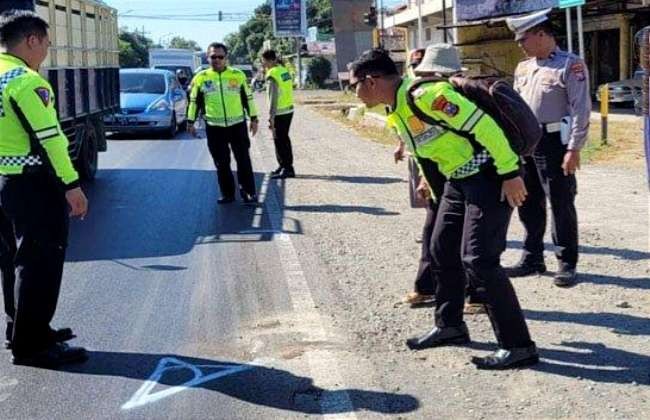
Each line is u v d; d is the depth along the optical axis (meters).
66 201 5.12
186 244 8.56
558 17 27.11
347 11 55.47
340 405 4.50
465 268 4.89
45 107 4.82
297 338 5.59
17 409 4.58
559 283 6.59
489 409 4.40
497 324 4.91
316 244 8.43
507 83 4.76
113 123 20.73
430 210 6.01
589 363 4.99
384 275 7.19
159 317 6.14
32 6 9.58
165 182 13.12
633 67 27.77
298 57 66.38
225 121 10.68
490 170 4.71
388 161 15.70
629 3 26.89
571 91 6.27
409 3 41.66
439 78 4.80
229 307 6.35
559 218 6.55
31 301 5.09
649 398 4.48
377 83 4.81
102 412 4.53
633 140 16.11
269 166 14.99
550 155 6.45
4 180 4.98
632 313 5.91
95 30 13.79
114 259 7.96
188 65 45.31
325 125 25.55
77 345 5.54
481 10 25.39
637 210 9.62
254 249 8.25
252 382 4.87
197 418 4.42
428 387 4.71
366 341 5.49
